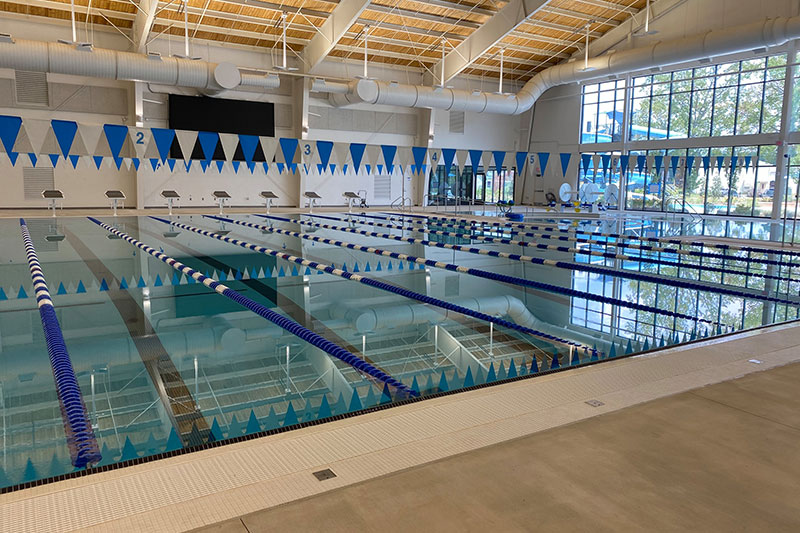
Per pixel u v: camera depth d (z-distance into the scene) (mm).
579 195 16875
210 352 3346
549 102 18672
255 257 6996
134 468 1748
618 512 1464
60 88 12812
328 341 3576
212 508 1493
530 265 6711
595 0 13266
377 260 6930
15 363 3127
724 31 11688
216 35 13547
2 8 11594
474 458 1765
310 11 12305
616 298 4980
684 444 1850
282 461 1763
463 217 14016
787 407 2166
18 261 6359
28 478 1916
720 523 1417
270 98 15156
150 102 13703
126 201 14016
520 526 1401
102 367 3074
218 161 14773
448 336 3721
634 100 16688
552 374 2662
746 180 14703
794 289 5465
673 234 10430
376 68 16078
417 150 9102
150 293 4914
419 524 1410
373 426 2025
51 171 13141
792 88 13266
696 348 2975
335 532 1379
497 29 13117
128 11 11953
